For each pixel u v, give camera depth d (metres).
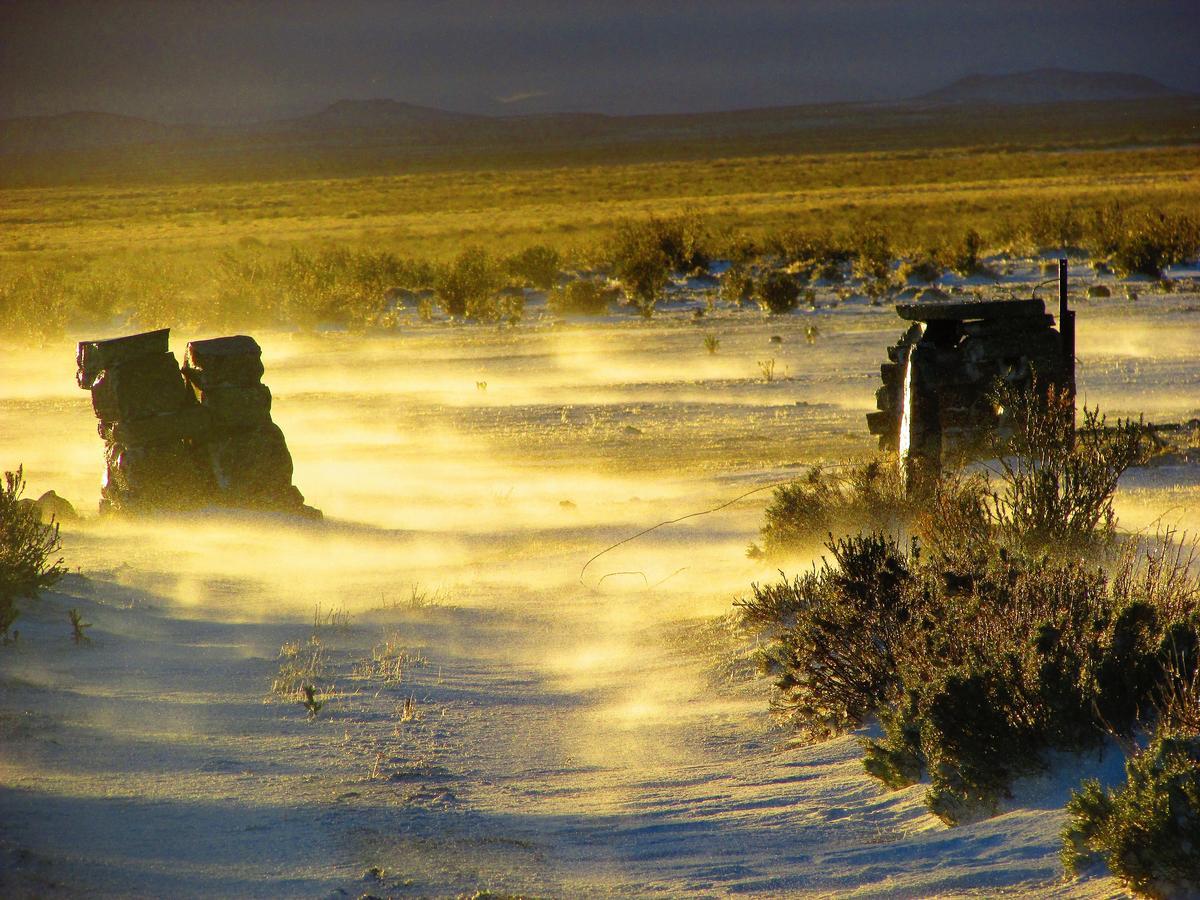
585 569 12.02
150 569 11.00
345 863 4.20
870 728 6.18
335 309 41.41
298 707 6.61
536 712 7.04
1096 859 3.92
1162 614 5.59
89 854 4.04
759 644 8.16
